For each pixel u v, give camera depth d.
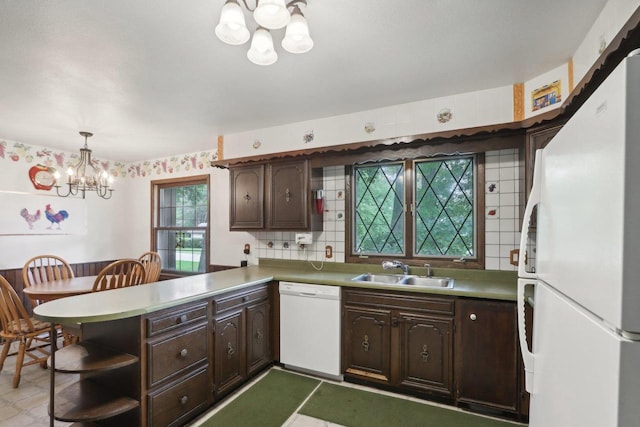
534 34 1.69
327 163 2.90
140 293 2.08
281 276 2.81
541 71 2.11
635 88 0.61
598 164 0.72
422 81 2.25
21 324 2.71
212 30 1.63
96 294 2.05
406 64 2.02
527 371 1.27
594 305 0.72
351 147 2.70
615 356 0.63
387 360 2.39
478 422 2.04
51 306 1.75
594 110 0.75
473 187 2.65
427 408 2.20
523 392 2.01
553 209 1.05
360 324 2.48
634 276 0.61
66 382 2.55
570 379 0.85
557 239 1.00
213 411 2.17
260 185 3.21
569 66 1.96
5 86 2.24
